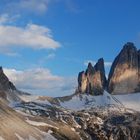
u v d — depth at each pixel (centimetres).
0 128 15125
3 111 17650
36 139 16838
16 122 17112
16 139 15225
